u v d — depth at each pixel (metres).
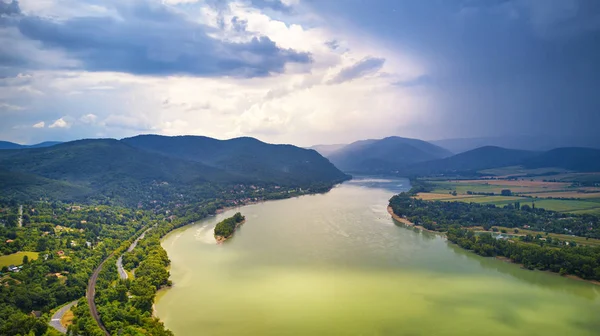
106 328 173.75
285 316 190.50
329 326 180.88
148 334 165.75
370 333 175.00
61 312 195.75
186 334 173.88
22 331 166.50
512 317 191.50
